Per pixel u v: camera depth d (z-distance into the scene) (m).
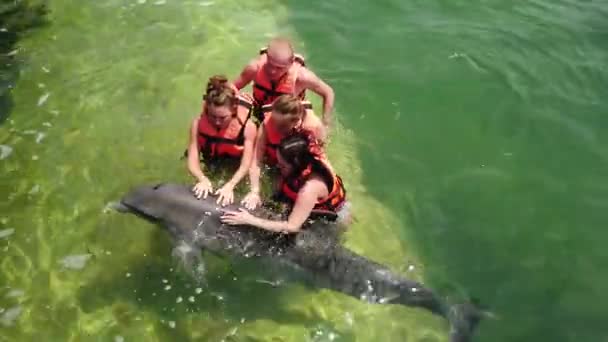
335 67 8.93
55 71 8.80
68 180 7.71
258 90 7.69
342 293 6.98
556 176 7.93
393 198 7.74
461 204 7.73
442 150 8.16
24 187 7.65
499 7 9.64
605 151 8.11
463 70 8.86
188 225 6.89
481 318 6.94
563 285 7.18
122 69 8.83
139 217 7.15
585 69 8.85
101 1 9.76
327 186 6.85
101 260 7.17
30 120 8.24
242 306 6.96
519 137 8.25
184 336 6.79
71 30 9.35
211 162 7.37
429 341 6.80
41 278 7.05
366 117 8.42
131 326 6.82
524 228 7.56
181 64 8.91
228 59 9.01
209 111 7.00
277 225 6.79
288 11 9.69
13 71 8.78
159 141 8.05
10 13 9.56
